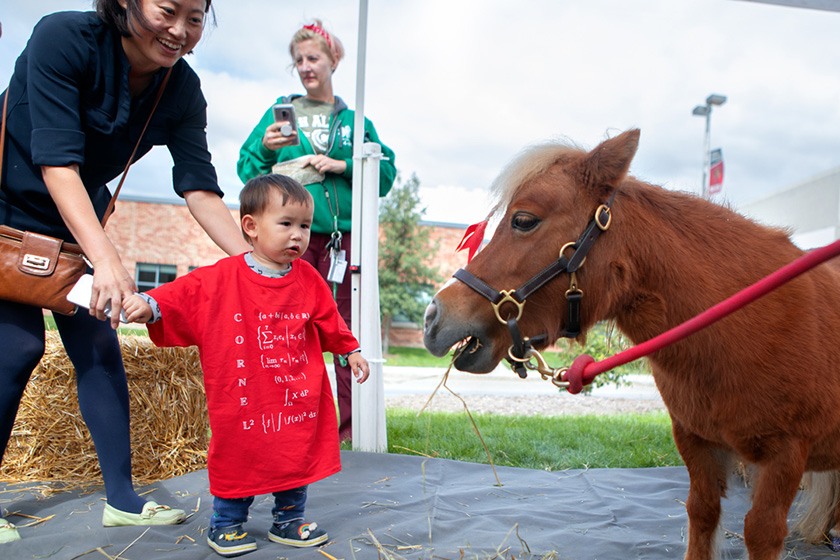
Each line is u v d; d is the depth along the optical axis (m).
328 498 3.32
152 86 2.71
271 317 2.55
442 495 3.41
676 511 3.33
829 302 2.25
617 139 2.14
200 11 2.46
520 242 2.19
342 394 4.75
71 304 2.50
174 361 3.81
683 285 2.20
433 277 21.06
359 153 4.40
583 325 2.24
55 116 2.38
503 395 9.23
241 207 2.58
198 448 3.92
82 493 3.32
